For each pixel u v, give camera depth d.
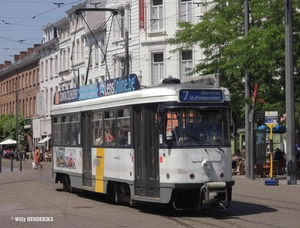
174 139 15.20
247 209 16.53
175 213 15.99
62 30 70.12
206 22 30.00
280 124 29.22
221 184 15.05
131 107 16.78
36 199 20.31
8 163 65.00
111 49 51.69
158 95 15.64
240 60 26.81
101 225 13.80
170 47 44.84
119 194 18.06
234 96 29.36
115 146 17.78
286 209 16.44
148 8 45.84
